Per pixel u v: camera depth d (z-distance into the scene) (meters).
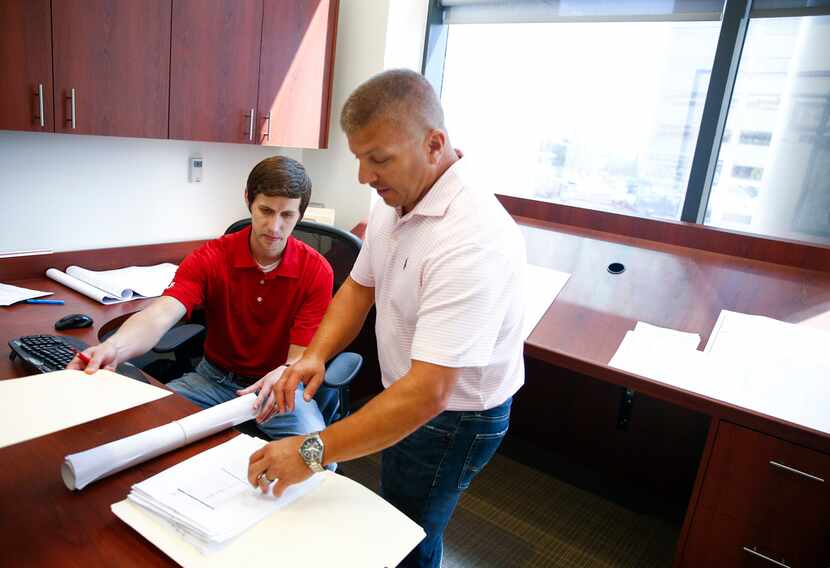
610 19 2.29
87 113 1.71
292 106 2.35
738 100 2.09
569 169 2.54
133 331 1.33
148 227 2.30
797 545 1.36
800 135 2.01
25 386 1.08
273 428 1.50
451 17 2.71
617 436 2.30
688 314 1.83
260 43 2.15
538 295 1.95
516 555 1.91
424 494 1.26
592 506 2.23
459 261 0.94
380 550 0.80
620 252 2.19
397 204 1.06
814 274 1.94
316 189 2.86
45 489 0.85
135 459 0.91
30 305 1.69
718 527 1.45
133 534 0.78
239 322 1.62
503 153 2.72
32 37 1.56
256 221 1.51
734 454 1.39
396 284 1.10
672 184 2.30
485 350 0.96
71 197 2.04
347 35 2.62
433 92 0.98
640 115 2.32
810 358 1.51
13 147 1.86
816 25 1.91
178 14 1.87
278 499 0.87
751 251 2.06
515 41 2.57
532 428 2.50
